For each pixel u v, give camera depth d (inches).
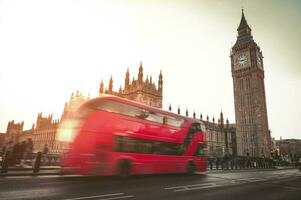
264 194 484.7
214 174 905.5
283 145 7185.0
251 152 4175.7
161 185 546.3
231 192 491.5
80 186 484.1
